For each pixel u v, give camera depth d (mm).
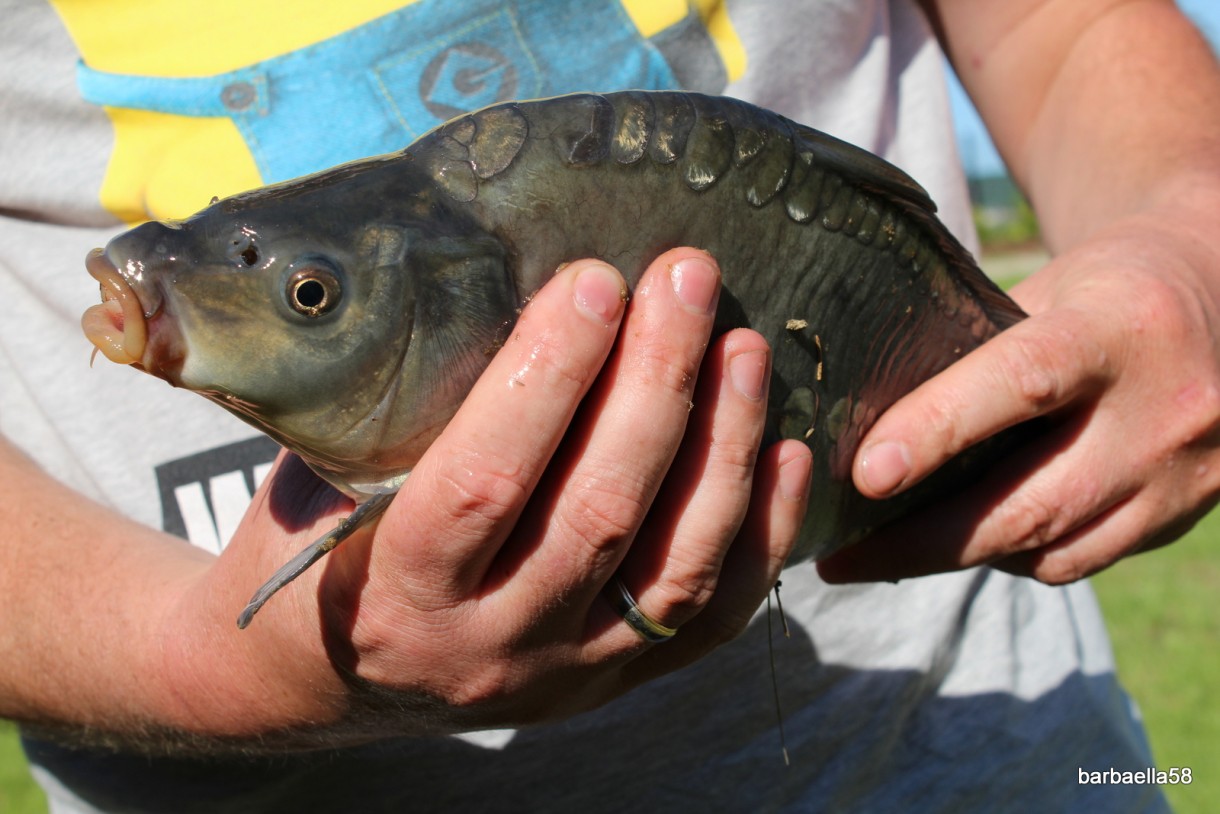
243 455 756
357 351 576
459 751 769
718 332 615
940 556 715
